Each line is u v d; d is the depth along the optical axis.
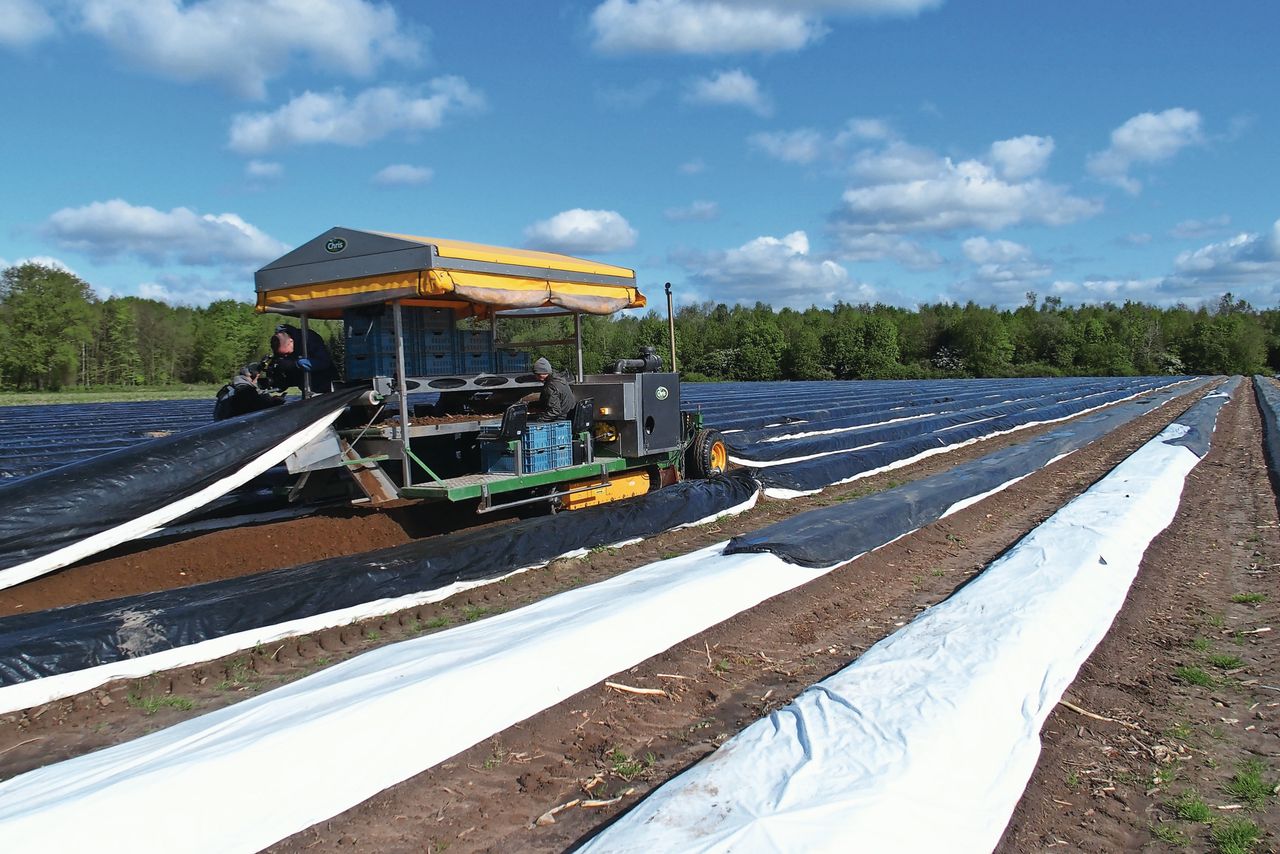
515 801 4.09
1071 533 8.62
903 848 3.44
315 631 6.41
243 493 9.30
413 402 10.03
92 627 5.48
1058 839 3.77
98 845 3.33
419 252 7.80
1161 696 5.33
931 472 15.28
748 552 7.65
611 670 5.50
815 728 4.34
